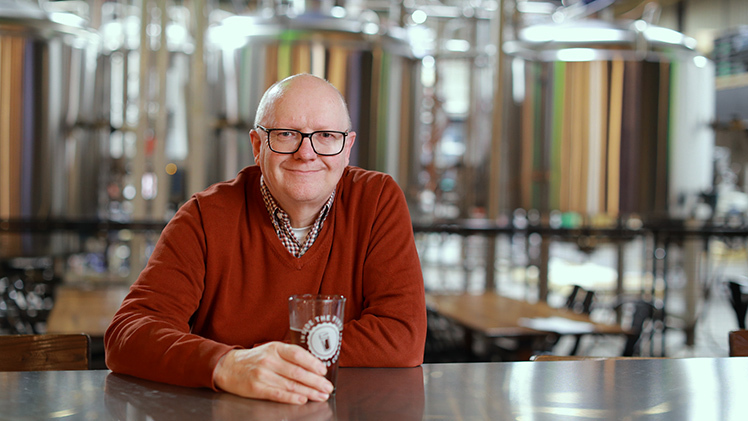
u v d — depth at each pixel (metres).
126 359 1.23
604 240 5.69
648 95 5.55
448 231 4.56
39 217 5.48
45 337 1.44
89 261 6.86
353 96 5.34
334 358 1.10
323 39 5.29
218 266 1.55
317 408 1.03
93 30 5.93
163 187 5.32
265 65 5.33
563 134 5.62
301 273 1.57
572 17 6.67
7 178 5.39
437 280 8.02
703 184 5.91
